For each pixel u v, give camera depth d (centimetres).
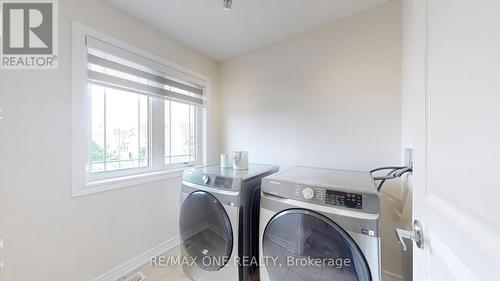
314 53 198
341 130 186
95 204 146
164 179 197
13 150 111
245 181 137
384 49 166
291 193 115
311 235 107
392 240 162
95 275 145
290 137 213
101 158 158
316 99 198
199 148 247
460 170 43
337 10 172
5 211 109
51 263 124
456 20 45
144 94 181
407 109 139
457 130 44
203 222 149
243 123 245
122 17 161
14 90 112
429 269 59
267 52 225
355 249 95
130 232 168
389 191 164
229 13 171
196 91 236
